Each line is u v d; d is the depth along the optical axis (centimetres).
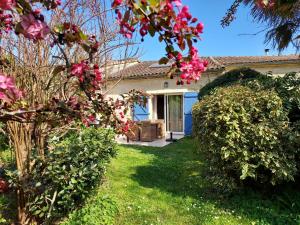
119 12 146
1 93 144
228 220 389
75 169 358
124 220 393
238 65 1158
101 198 419
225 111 430
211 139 450
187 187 531
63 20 347
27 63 336
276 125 418
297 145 411
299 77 502
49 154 367
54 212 362
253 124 423
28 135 362
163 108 1373
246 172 404
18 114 181
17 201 374
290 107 447
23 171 356
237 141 420
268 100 429
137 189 521
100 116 289
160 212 420
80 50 332
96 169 389
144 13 132
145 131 1170
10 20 179
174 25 136
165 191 511
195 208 429
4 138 452
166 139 1188
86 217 362
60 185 356
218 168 462
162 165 699
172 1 132
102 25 424
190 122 1227
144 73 1341
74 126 424
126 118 361
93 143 428
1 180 370
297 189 453
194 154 776
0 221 357
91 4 405
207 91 855
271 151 407
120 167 675
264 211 407
